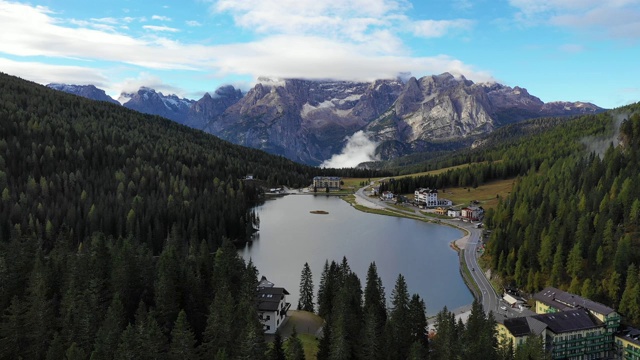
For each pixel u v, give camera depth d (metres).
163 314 91.06
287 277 168.00
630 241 138.88
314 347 97.38
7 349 80.12
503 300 143.00
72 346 74.44
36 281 93.75
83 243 167.38
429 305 141.12
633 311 118.06
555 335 107.31
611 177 191.62
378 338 89.81
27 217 183.00
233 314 89.56
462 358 84.69
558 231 155.38
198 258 115.88
